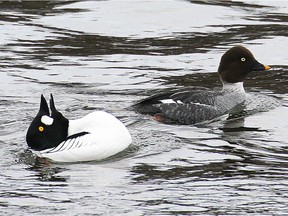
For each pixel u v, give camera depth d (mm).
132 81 18922
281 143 14766
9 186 12531
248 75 19750
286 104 17406
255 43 21906
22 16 24359
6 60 20391
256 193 12273
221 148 14453
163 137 15008
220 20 24000
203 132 15477
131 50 21406
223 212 11555
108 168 13359
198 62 20438
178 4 25516
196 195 12188
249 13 24703
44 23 23672
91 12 24750
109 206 11773
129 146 14367
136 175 13039
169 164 13570
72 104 17047
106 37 22484
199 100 16609
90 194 12227
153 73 19562
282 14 24562
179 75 19422
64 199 12023
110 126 13984
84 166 13430
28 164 13508
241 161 13758
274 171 13258
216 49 21453
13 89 18156
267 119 16328
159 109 16375
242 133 15414
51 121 13875
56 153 13656
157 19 24125
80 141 13664
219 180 12836
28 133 13930
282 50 21328
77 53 21109
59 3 25812
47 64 20156
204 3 25703
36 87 18344
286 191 12359
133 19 24094
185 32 22953
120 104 17062
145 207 11727
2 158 13758
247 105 17297
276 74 19703
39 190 12375
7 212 11531
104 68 19891
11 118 15938
